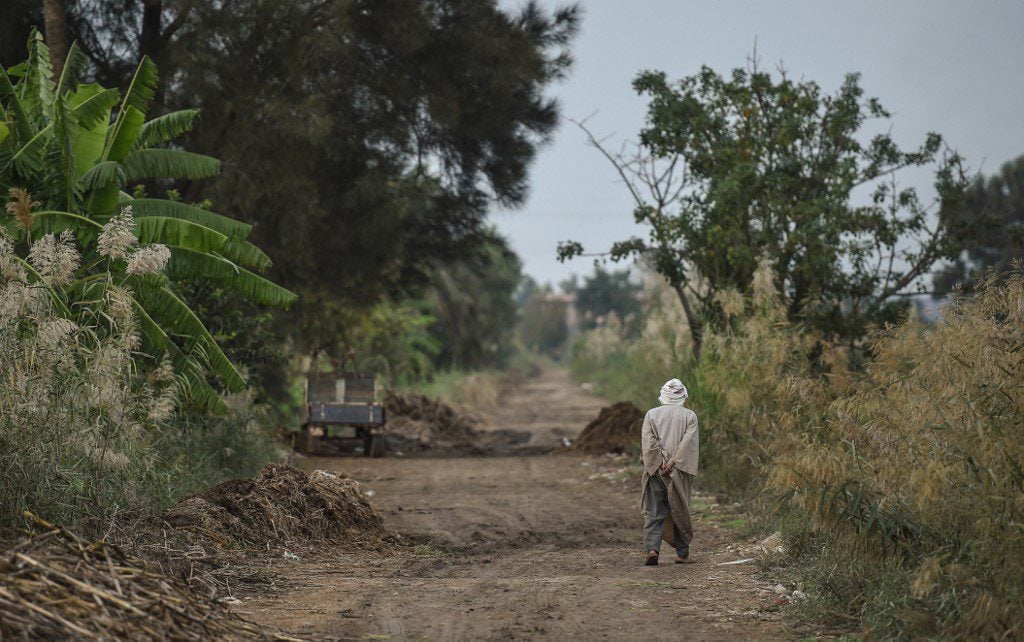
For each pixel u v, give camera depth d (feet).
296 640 45.11
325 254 167.12
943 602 46.11
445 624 50.57
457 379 368.07
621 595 58.18
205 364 100.89
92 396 66.13
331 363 213.05
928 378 60.80
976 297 61.16
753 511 87.10
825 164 136.67
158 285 92.68
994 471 49.52
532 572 67.77
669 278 144.66
